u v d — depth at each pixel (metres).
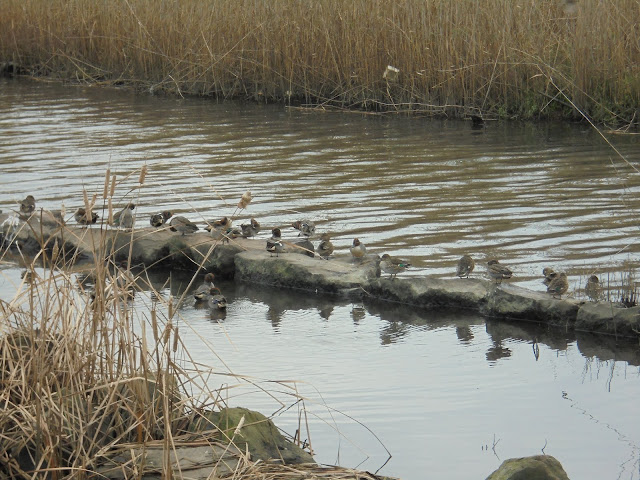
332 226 18.98
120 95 38.06
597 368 12.20
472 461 9.46
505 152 26.12
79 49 42.62
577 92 30.39
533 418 10.55
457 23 31.75
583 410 10.80
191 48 37.44
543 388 11.48
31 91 39.22
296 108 34.53
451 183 22.52
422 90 32.81
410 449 9.75
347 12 33.78
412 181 22.78
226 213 19.88
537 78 31.14
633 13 30.23
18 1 44.34
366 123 31.30
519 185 22.16
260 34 36.19
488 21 31.73
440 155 25.86
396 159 25.39
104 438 8.55
